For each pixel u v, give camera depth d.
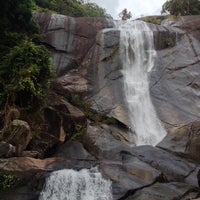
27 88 16.48
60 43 25.72
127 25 27.91
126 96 23.25
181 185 13.87
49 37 25.75
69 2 40.44
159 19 33.50
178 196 13.16
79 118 18.84
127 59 25.62
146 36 26.88
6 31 21.20
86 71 24.50
